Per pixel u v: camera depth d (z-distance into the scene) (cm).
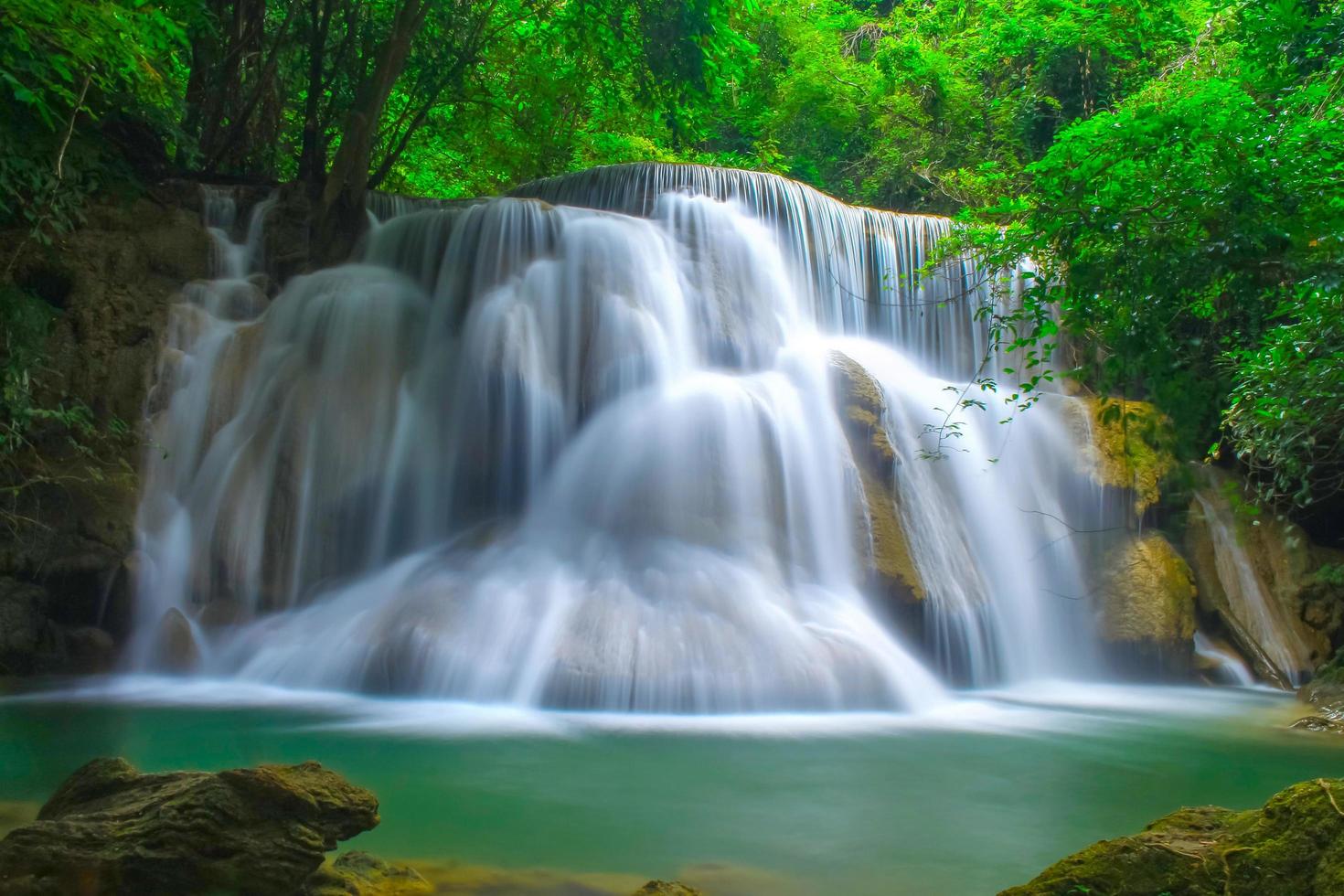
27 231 1479
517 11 2272
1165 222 670
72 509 1364
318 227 1777
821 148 3319
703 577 1243
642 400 1472
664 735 983
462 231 1644
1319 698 1275
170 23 1148
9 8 1006
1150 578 1534
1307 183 634
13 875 455
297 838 486
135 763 827
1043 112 2895
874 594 1321
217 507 1409
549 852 628
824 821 715
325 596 1363
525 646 1149
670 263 1633
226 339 1541
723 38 2162
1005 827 711
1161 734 1082
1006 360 1853
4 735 927
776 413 1441
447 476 1477
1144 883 461
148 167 1762
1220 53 2000
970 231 827
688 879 587
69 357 1451
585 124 2903
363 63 1994
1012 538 1552
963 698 1276
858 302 1844
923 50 3022
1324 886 425
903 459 1505
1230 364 868
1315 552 1641
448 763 854
